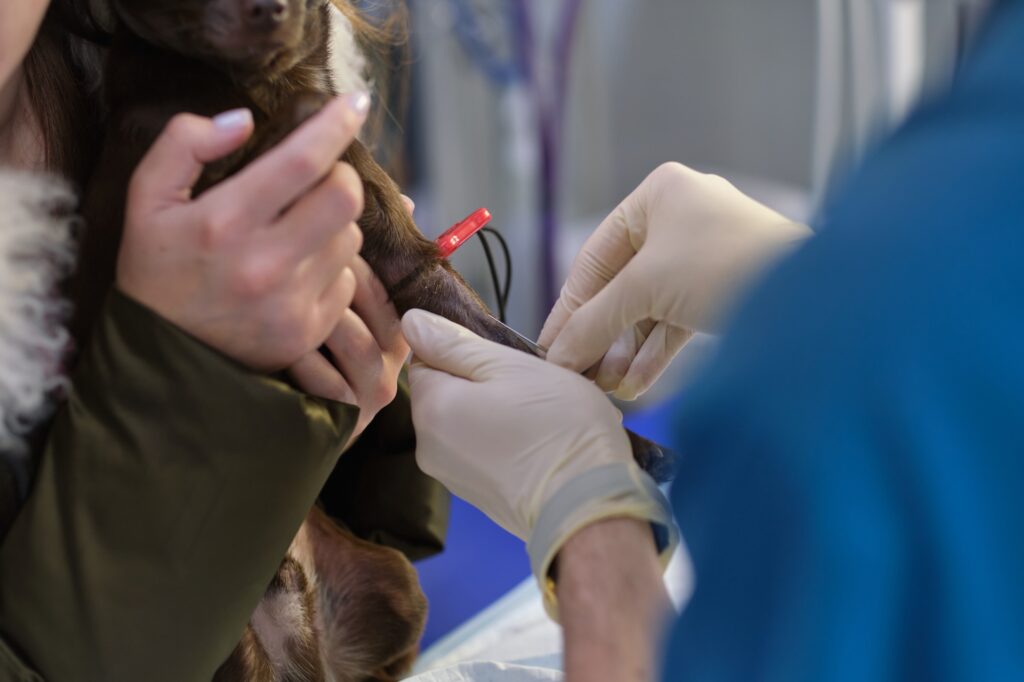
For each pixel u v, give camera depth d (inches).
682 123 183.2
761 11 176.6
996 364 19.5
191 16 46.5
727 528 22.2
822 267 21.7
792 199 181.3
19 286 43.3
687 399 23.9
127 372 41.9
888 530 20.3
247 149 47.6
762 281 23.6
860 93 165.0
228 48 47.1
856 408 20.5
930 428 20.0
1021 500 19.6
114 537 42.4
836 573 20.6
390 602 63.7
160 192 41.7
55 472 42.4
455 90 150.2
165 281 41.3
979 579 19.9
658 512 36.6
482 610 80.2
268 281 41.1
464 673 54.1
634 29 177.5
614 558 35.0
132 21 47.9
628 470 37.6
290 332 42.6
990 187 19.9
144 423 42.0
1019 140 19.9
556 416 42.0
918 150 21.5
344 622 63.8
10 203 44.3
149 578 42.8
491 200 157.1
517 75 150.1
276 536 44.1
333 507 67.8
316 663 61.1
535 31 150.6
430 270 53.0
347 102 41.1
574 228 169.2
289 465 42.8
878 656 20.5
